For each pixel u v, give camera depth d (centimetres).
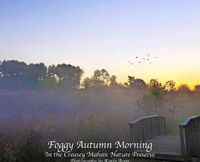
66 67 7638
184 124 894
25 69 8006
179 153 913
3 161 757
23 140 902
